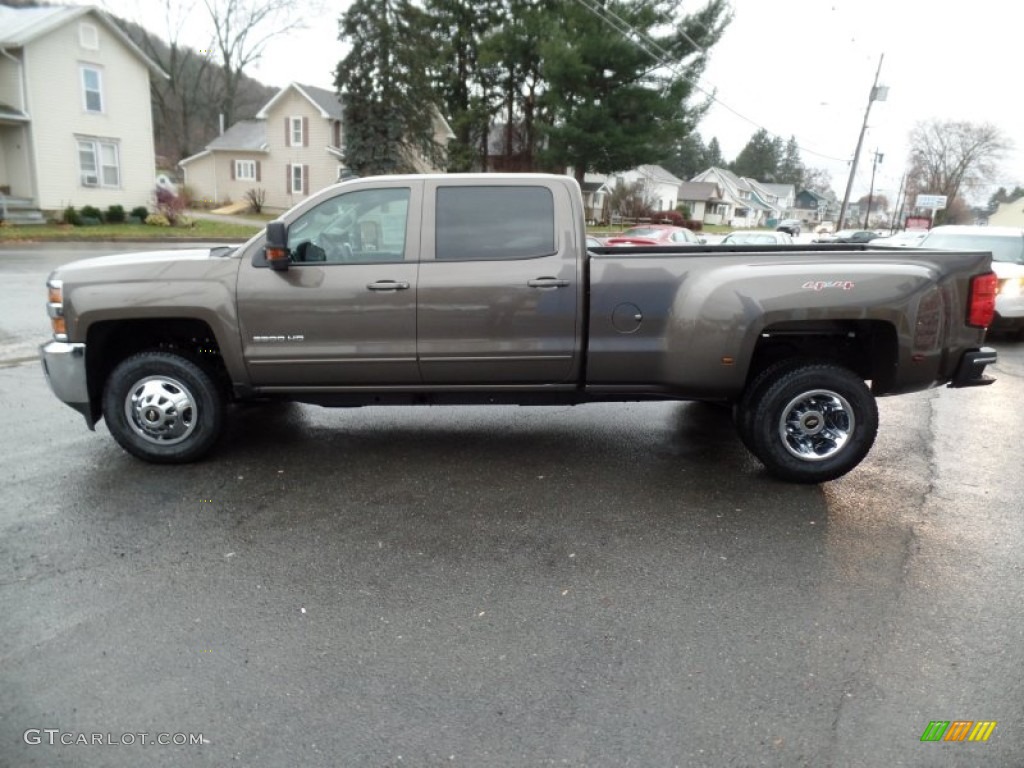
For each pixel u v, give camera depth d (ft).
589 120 96.17
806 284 14.11
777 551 12.22
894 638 9.76
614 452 17.20
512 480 15.29
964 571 11.66
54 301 14.80
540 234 14.88
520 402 15.88
